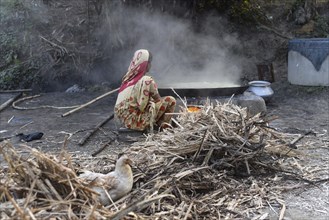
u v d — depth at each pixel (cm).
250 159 426
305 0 1038
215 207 354
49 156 339
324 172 439
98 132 618
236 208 358
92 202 307
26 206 275
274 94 868
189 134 422
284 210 354
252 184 396
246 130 434
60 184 313
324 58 844
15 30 1052
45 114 754
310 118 690
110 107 797
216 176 397
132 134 561
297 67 879
